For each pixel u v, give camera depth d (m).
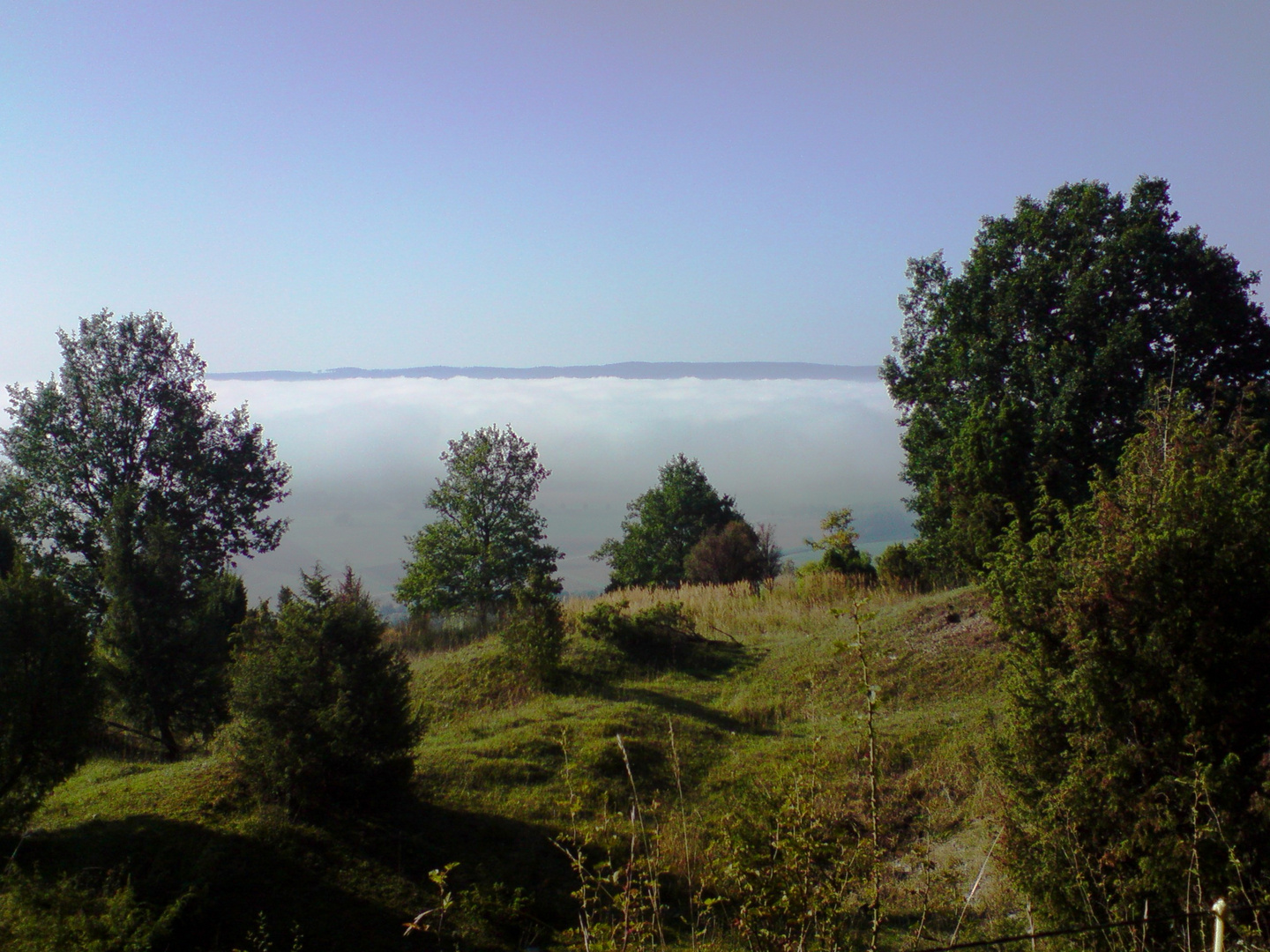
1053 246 22.44
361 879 7.87
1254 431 6.77
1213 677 5.02
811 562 25.08
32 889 6.29
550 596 16.30
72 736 8.36
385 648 9.73
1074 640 5.48
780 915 4.98
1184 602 5.07
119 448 28.45
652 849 8.76
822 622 18.92
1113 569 5.32
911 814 9.44
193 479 29.33
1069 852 5.36
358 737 8.71
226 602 17.80
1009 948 5.89
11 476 27.66
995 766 6.22
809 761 7.12
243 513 30.53
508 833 9.17
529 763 11.05
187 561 27.30
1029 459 18.41
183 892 7.08
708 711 14.14
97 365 28.61
